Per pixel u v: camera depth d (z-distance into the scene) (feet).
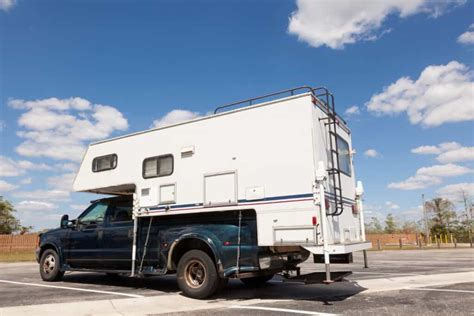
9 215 133.69
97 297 23.67
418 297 23.02
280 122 22.94
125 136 29.78
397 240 139.85
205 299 22.84
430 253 79.56
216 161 24.82
